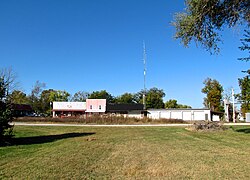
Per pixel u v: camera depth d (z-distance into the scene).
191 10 14.62
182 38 15.52
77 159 10.22
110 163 9.45
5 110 15.15
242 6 13.86
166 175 7.79
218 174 7.89
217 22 14.78
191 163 9.45
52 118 44.38
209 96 72.25
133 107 72.00
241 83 24.88
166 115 67.00
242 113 65.62
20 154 11.50
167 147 13.77
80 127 32.59
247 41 20.08
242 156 10.92
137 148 13.39
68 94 94.75
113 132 24.98
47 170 8.33
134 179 7.35
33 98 86.94
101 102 74.12
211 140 17.44
